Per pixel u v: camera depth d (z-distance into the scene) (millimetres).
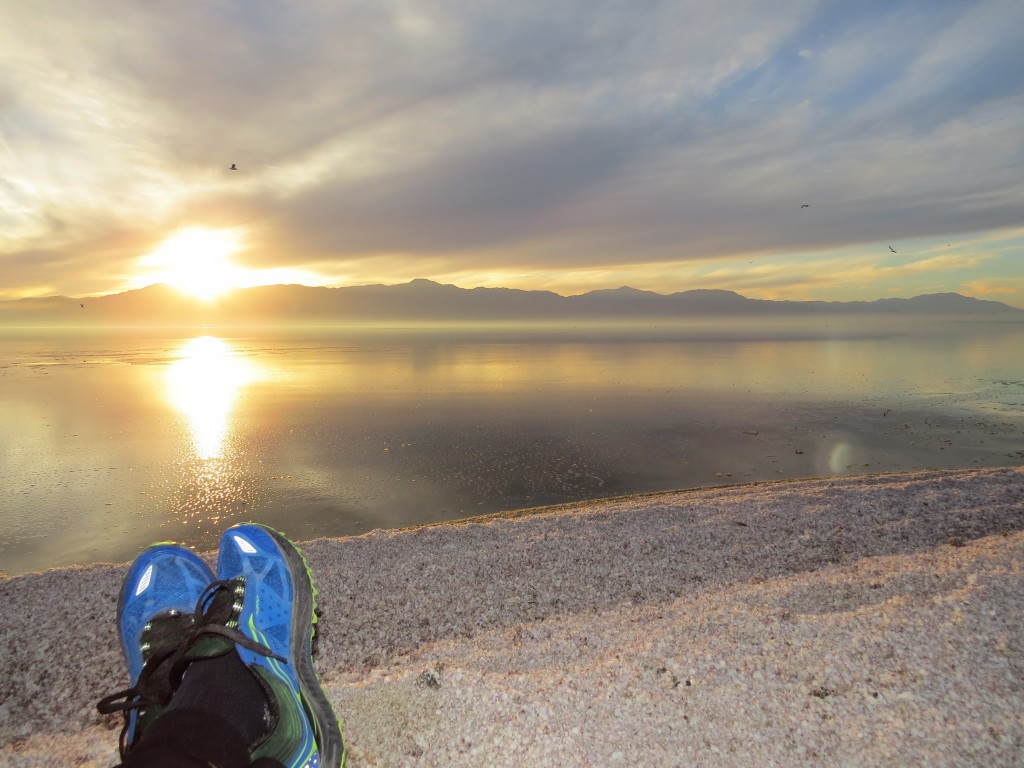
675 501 7527
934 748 1971
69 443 25266
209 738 1403
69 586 4625
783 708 2248
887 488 7039
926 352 86938
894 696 2240
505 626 3926
